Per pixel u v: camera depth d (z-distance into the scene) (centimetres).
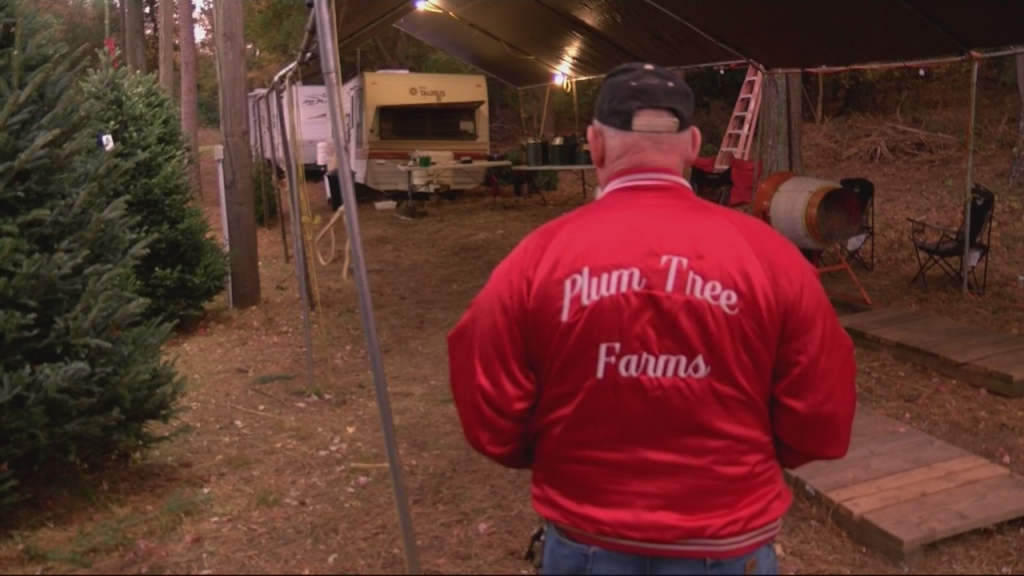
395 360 709
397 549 387
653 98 205
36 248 419
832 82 2100
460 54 1565
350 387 634
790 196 821
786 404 204
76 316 416
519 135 2575
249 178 886
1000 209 1226
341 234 1400
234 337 787
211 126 3256
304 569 369
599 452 198
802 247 833
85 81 793
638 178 206
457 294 955
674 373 192
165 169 803
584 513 200
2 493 407
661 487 195
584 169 1620
